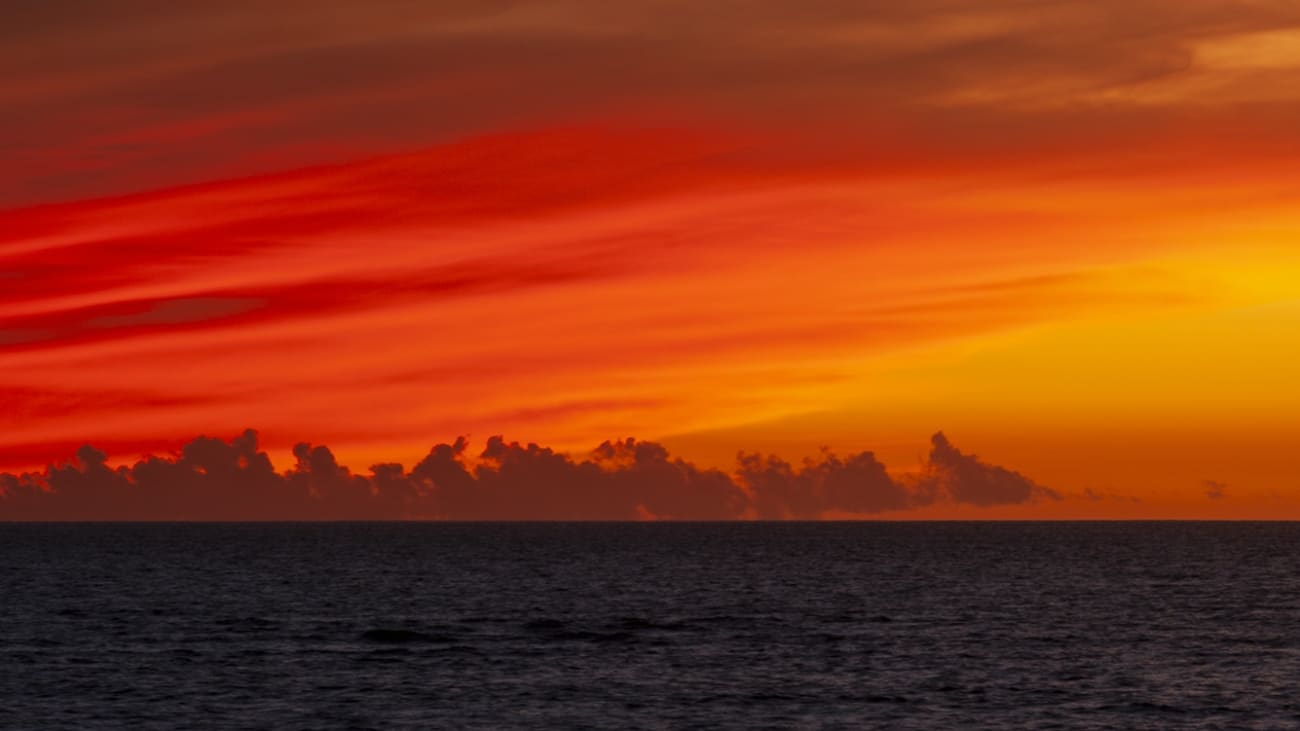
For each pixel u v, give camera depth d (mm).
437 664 115938
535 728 88688
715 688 103375
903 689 103062
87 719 91250
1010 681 106938
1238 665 116125
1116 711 94562
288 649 125500
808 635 138000
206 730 88062
